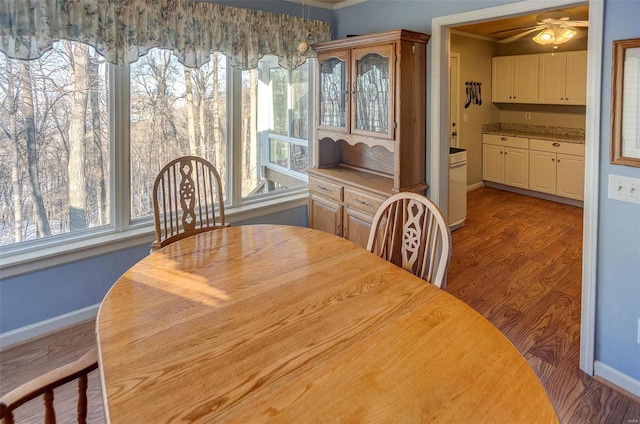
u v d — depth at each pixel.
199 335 1.17
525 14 2.51
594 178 2.06
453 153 4.55
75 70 2.61
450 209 4.57
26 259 2.48
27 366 2.31
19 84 2.44
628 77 1.88
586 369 2.22
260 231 2.13
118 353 1.09
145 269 1.65
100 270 2.79
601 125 2.01
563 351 2.42
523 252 4.00
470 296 3.13
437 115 3.00
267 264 1.69
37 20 2.31
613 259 2.05
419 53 2.93
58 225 2.68
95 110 2.72
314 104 3.86
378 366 1.02
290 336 1.16
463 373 0.99
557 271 3.55
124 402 0.91
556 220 5.01
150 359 1.06
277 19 3.30
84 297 2.75
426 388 0.94
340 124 3.36
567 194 5.65
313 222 3.74
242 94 3.42
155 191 2.30
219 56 3.22
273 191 3.76
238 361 1.05
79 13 2.43
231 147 3.39
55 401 2.02
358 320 1.24
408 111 2.91
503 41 6.47
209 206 3.32
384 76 2.93
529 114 6.48
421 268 1.69
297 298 1.39
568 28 3.85
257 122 3.55
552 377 2.20
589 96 2.03
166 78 2.98
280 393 0.94
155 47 2.73
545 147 5.81
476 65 6.27
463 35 5.95
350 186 3.26
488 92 6.58
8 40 2.25
